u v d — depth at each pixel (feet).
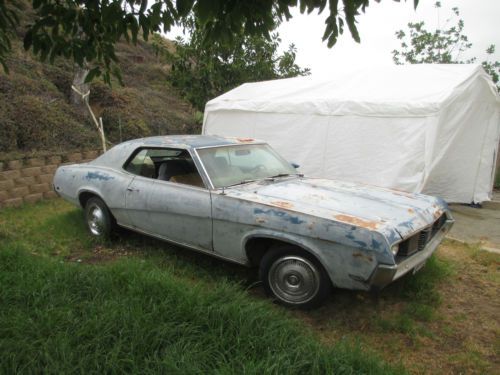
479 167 26.32
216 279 13.73
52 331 9.44
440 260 15.70
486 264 15.64
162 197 14.20
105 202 16.25
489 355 9.96
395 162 22.43
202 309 10.14
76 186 17.39
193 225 13.46
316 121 25.35
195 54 34.30
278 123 26.94
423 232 11.93
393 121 22.52
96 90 41.45
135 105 42.75
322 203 12.14
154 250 16.06
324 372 8.30
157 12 10.03
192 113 49.16
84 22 11.86
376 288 10.39
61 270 12.51
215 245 13.10
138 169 15.71
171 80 36.17
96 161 17.53
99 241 16.97
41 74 39.73
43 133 29.84
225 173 14.11
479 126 25.72
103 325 9.59
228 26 9.48
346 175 24.38
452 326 11.24
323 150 25.14
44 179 23.94
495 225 21.79
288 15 9.47
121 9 10.39
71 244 16.88
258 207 11.96
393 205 12.46
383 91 24.02
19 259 13.52
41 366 8.42
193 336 9.30
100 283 11.73
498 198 29.32
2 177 21.62
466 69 23.48
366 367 8.55
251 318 9.80
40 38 11.94
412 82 24.11
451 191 27.02
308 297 11.53
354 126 23.89
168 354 8.61
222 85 35.58
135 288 11.18
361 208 11.93
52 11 11.41
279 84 30.14
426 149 21.48
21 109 30.58
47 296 11.08
